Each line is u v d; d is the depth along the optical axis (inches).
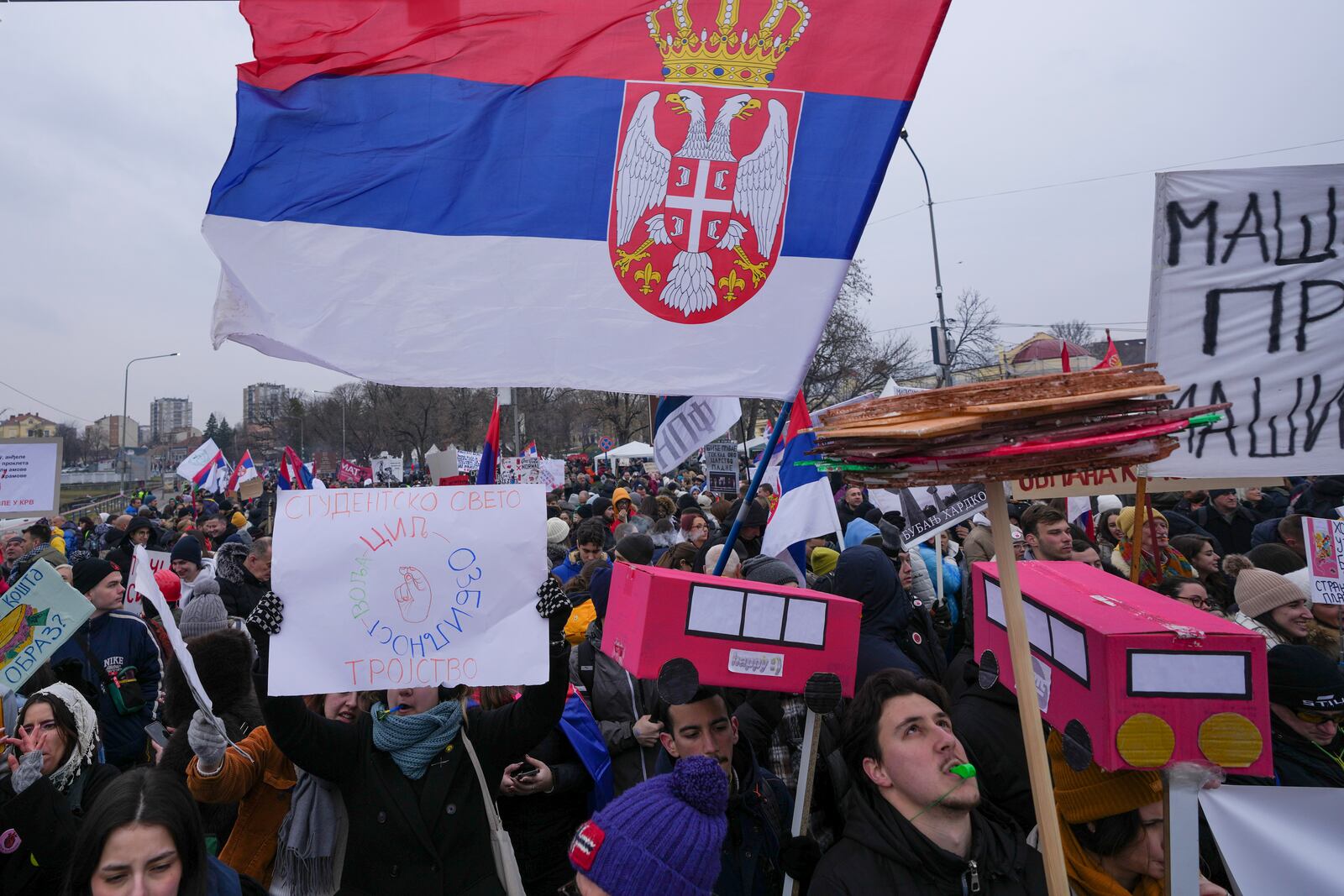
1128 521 225.0
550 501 734.5
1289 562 181.3
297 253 121.3
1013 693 110.7
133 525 430.0
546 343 126.7
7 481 283.1
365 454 2529.5
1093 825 94.3
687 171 129.4
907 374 1409.9
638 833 67.9
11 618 118.3
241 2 118.0
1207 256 133.6
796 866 91.4
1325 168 130.8
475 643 98.9
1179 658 77.4
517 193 126.4
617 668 152.6
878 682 89.5
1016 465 71.2
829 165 132.0
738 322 130.5
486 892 103.0
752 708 129.8
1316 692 108.8
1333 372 131.4
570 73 127.1
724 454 429.7
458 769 104.9
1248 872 81.4
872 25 131.6
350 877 102.8
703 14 129.3
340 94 121.6
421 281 124.2
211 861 98.6
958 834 83.7
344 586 98.0
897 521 331.9
